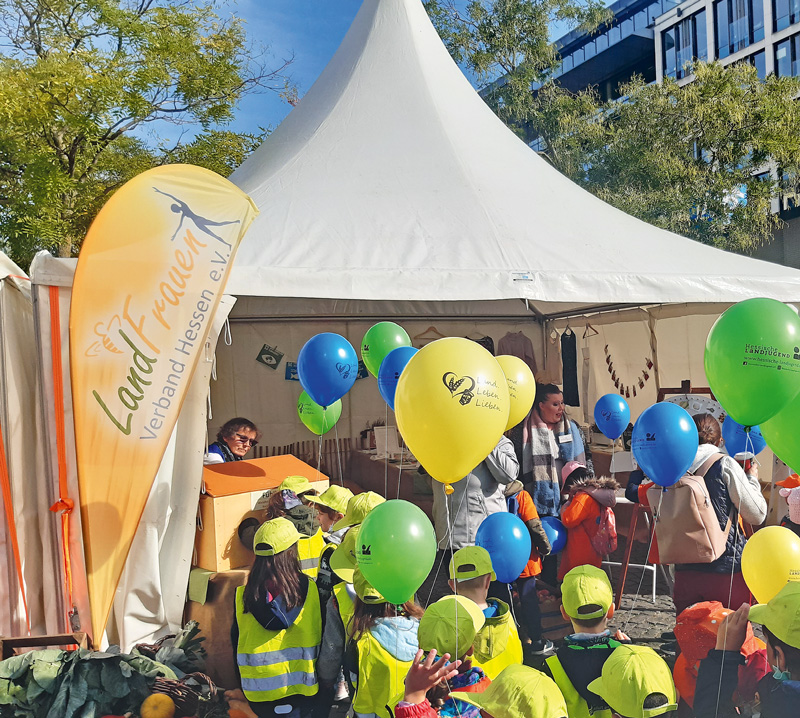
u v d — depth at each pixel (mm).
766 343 2865
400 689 2475
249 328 7941
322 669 2938
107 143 12367
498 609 2748
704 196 17328
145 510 3592
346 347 4547
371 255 5008
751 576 2662
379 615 2594
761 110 17188
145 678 2867
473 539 4086
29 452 3627
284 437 7957
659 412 3389
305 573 3105
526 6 19422
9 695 2719
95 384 3338
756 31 28422
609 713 2223
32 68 10812
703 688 2305
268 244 5039
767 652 2264
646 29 32750
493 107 19703
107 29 11898
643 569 5273
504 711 1915
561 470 4832
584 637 2400
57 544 3582
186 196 3457
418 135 6688
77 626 3467
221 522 3580
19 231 10547
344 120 6898
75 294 3318
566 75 34750
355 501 3281
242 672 2902
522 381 4219
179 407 3426
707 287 5340
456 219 5625
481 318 8898
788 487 4152
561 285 5027
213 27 13055
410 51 7492
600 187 17891
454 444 2838
